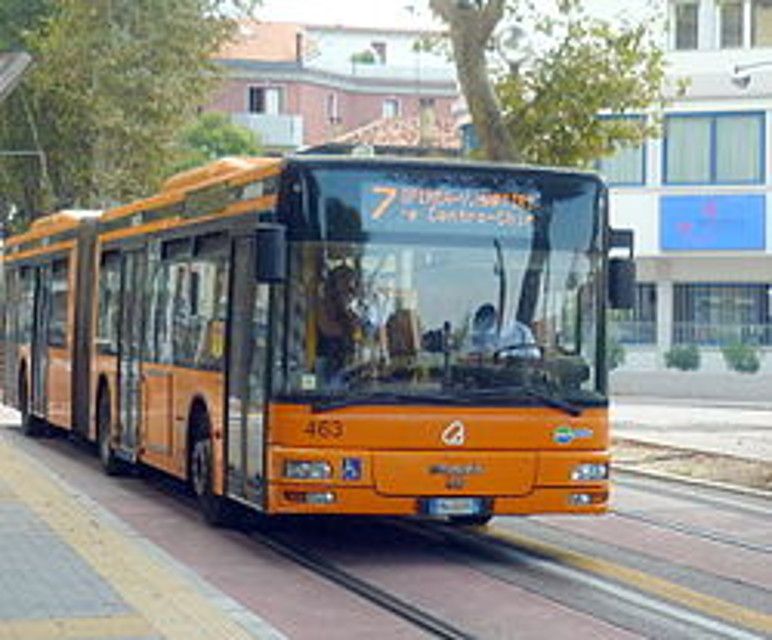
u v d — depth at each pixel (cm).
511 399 1567
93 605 1259
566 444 1583
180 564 1507
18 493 2034
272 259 1520
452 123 7081
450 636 1216
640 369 5709
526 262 1600
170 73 4844
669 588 1453
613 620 1295
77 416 2603
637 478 2620
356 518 1930
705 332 5644
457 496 1547
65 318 2717
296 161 1566
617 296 1639
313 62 10019
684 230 5759
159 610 1241
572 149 3161
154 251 2120
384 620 1283
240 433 1672
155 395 2073
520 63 3175
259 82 9562
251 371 1638
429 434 1541
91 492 2172
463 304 1575
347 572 1527
